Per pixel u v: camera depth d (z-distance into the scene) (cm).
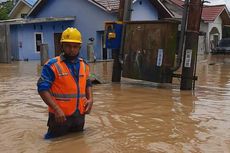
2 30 2344
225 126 605
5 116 702
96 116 683
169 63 1050
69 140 534
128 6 1141
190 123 627
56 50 2881
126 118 666
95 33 2719
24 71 1675
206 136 548
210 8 3884
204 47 3744
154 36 1056
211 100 849
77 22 2812
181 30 1012
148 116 681
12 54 2777
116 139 536
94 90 1005
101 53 2730
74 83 541
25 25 2719
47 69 524
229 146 500
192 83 1034
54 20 2728
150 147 499
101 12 2662
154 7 2902
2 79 1336
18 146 514
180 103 810
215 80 1288
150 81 1077
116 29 1141
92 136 552
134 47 1107
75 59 544
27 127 616
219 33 3991
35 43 2786
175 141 525
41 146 511
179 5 3541
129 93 951
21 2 3584
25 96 924
